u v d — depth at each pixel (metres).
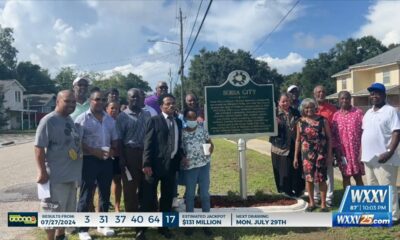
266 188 9.27
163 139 5.92
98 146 6.05
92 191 6.08
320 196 7.70
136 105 6.50
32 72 93.19
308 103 7.12
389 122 6.19
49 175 5.21
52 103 74.06
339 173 10.86
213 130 7.65
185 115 6.32
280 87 71.62
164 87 8.45
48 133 5.13
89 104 6.75
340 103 7.43
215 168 12.70
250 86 7.69
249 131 7.67
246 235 6.09
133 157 6.44
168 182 6.07
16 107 60.19
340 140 7.41
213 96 7.66
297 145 7.34
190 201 6.34
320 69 69.81
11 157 18.77
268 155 15.41
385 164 6.25
